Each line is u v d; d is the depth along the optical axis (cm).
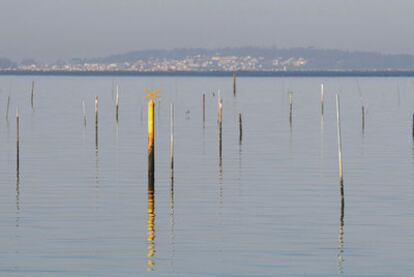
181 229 6481
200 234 6312
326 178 9225
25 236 6184
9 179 9088
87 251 5750
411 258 5578
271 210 7262
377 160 10938
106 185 8669
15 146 12650
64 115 19575
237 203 7606
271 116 19488
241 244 5978
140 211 7219
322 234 6294
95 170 9862
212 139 13788
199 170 9906
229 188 8494
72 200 7738
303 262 5484
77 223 6675
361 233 6331
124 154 11556
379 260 5538
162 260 5538
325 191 8294
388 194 8119
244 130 15588
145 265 5412
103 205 7494
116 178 9188
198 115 19725
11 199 7794
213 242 6047
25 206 7419
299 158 11150
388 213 7119
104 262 5475
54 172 9675
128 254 5684
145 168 10056
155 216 7000
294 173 9644
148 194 8100
